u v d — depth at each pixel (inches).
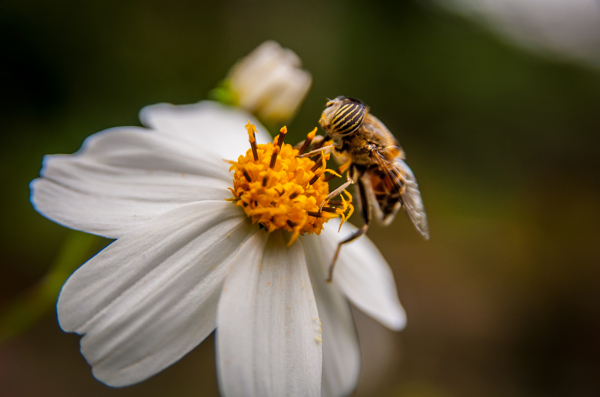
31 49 8.2
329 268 3.7
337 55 11.9
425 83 13.0
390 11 13.1
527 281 12.5
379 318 3.8
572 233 13.8
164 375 7.1
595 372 10.5
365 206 3.8
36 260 7.6
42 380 6.7
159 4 9.8
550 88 14.6
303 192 3.4
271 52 4.5
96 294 3.1
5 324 3.8
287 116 4.5
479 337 10.6
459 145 13.5
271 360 3.1
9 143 7.9
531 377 10.2
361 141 3.7
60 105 8.4
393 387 8.3
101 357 3.1
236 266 3.2
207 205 3.3
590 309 12.0
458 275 11.9
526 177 14.1
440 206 12.9
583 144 14.6
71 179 3.4
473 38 14.3
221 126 4.1
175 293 3.2
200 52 10.1
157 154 3.5
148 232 3.2
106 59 8.9
